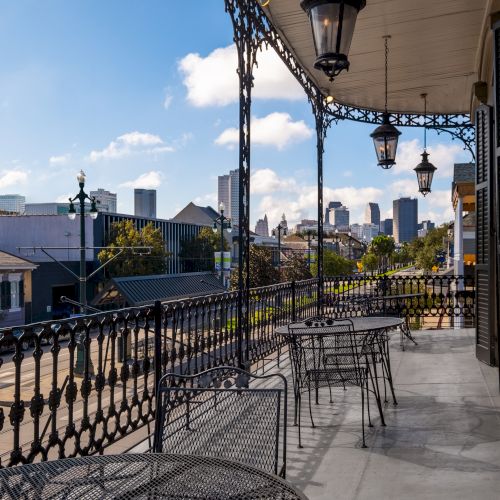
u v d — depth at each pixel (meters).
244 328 6.23
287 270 56.66
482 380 5.78
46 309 44.22
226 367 2.90
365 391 5.46
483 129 6.41
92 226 51.38
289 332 4.61
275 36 7.02
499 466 3.42
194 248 72.25
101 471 1.92
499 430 4.13
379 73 8.70
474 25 6.84
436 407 4.81
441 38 7.26
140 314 3.99
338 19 4.20
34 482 1.82
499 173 5.30
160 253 52.78
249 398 2.79
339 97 10.10
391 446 3.85
